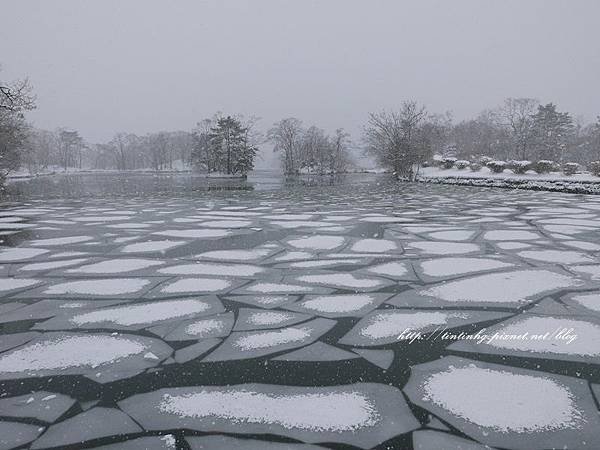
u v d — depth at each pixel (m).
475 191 25.08
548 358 3.86
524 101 71.81
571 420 2.95
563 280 6.23
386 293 5.77
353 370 3.70
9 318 5.02
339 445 2.71
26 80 28.31
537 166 29.59
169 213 15.25
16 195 25.11
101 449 2.69
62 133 100.50
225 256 8.16
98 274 6.94
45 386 3.46
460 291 5.80
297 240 9.73
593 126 65.50
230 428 2.89
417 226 11.64
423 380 3.52
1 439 2.79
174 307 5.32
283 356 3.97
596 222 12.10
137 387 3.44
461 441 2.74
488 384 3.44
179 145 103.69
